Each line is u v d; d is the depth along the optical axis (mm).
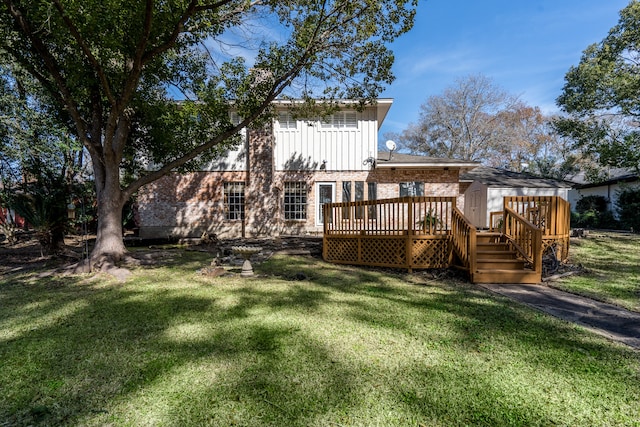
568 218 8172
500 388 2465
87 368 2801
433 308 4496
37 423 2096
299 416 2145
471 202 16062
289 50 7688
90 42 6191
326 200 13727
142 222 13469
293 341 3328
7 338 3479
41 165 8734
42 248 9453
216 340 3367
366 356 2996
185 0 6016
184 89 8898
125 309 4461
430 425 2059
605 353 3072
